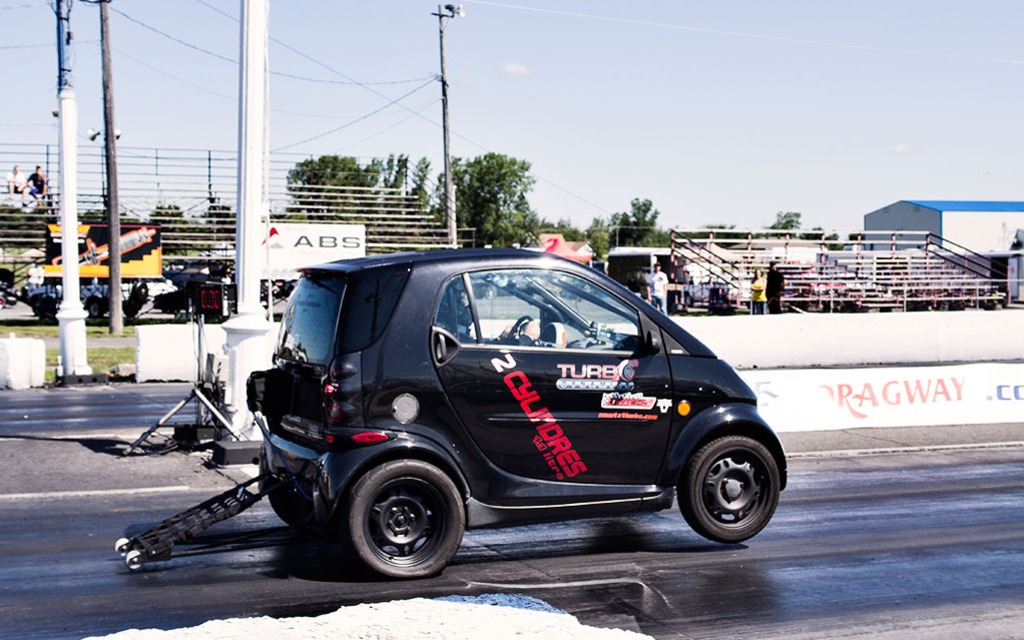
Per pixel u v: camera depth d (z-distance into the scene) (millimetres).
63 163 17750
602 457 6766
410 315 6418
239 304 10930
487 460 6520
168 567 6680
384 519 6301
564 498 6695
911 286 44188
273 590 6168
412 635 5016
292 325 6980
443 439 6402
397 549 6359
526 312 6738
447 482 6367
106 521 7957
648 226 162500
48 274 34594
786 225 104375
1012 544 7547
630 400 6797
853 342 22844
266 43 11000
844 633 5512
